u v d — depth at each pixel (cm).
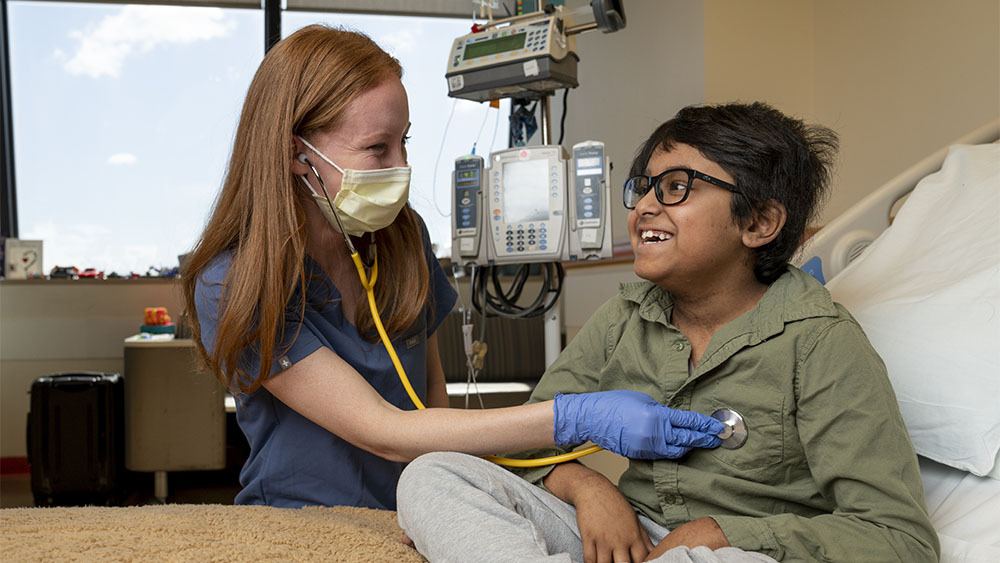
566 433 93
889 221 154
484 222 207
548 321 216
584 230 197
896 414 85
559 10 212
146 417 341
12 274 413
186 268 114
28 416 350
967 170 132
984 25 200
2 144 435
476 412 98
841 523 78
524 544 73
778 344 91
